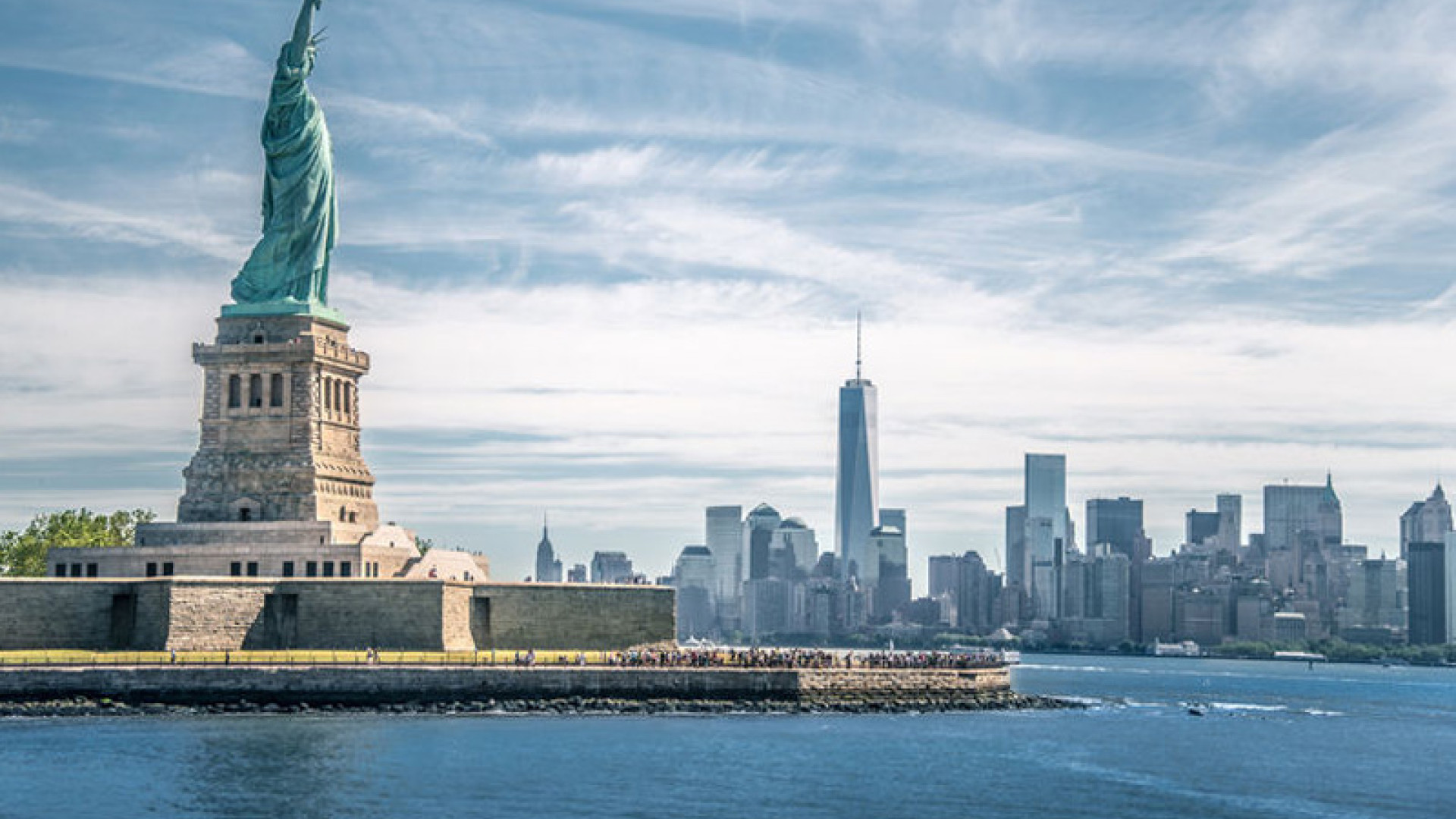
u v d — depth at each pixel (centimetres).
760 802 15850
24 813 14512
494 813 14925
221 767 16538
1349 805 17412
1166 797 17275
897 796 16438
